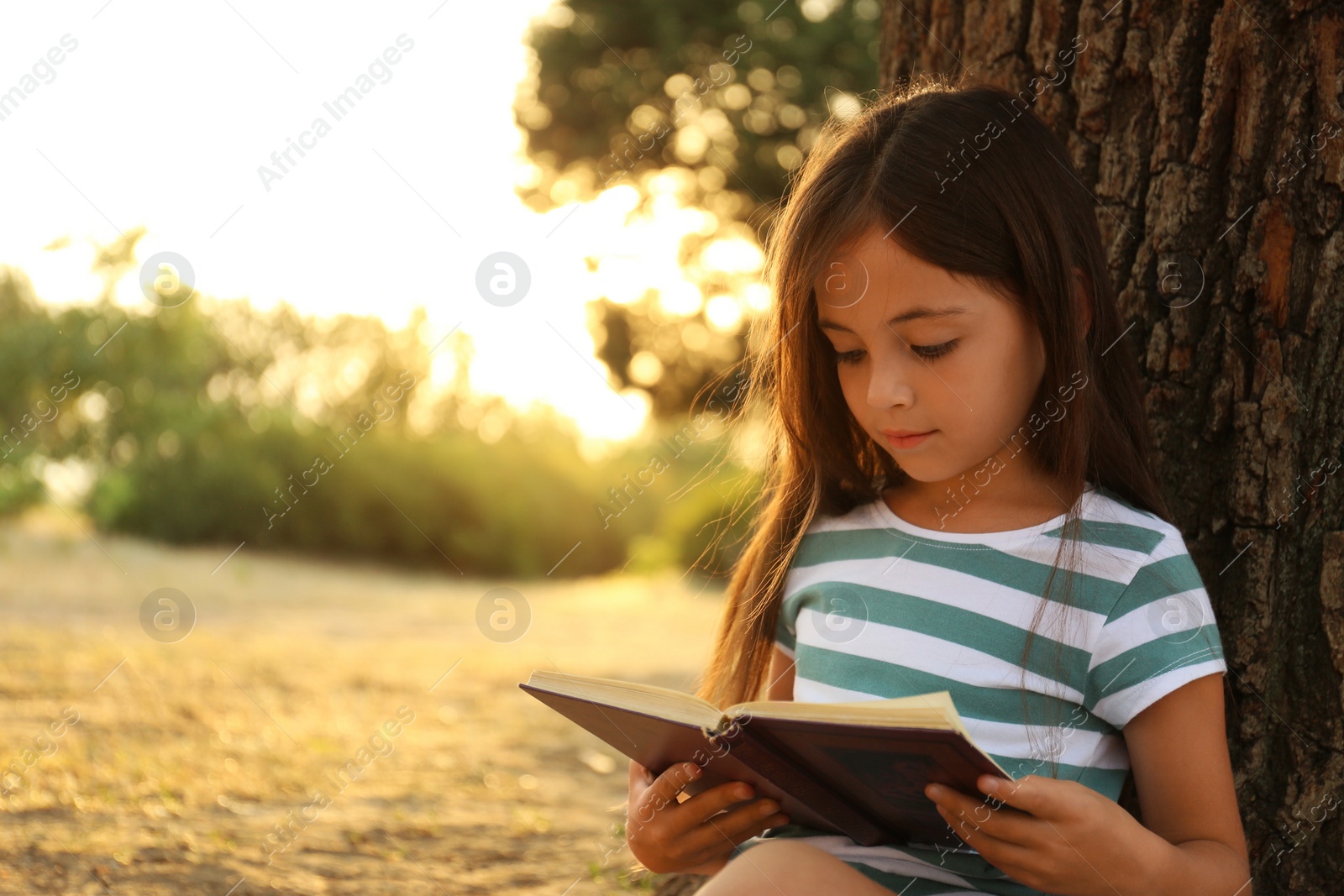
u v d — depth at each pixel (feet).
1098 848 3.84
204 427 37.86
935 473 4.83
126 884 6.74
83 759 9.87
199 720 12.03
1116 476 5.10
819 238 4.87
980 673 4.61
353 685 15.23
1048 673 4.55
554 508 41.83
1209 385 5.87
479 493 41.22
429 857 7.95
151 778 9.46
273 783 9.78
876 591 5.00
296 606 25.54
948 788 3.90
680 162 43.52
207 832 8.04
